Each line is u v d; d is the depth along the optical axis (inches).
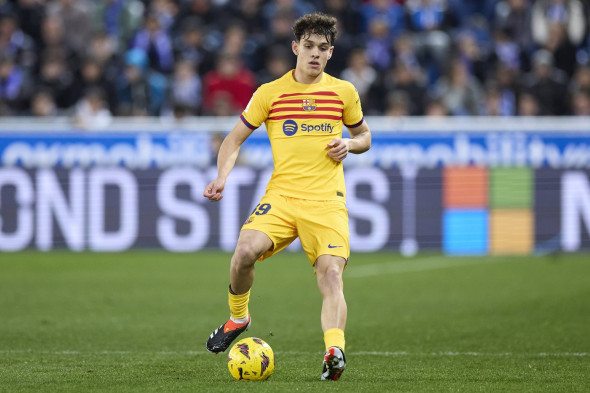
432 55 2348.7
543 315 1154.7
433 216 1846.7
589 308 1206.3
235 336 791.1
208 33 2406.5
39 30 2439.7
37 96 2068.2
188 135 1843.0
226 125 1859.0
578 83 2190.0
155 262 1722.4
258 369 719.1
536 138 1840.6
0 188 1820.9
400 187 1845.5
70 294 1357.0
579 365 816.3
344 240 744.3
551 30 2335.1
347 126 791.7
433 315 1169.4
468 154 1840.6
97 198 1835.6
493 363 829.8
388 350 917.8
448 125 1844.2
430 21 2440.9
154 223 1844.2
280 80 769.6
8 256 1784.0
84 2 2491.4
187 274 1574.8
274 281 1508.4
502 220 1840.6
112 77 2222.0
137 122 1905.8
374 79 2182.6
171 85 2160.4
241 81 2090.3
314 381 719.1
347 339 994.1
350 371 781.3
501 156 1841.8
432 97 2082.9
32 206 1828.2
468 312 1190.3
